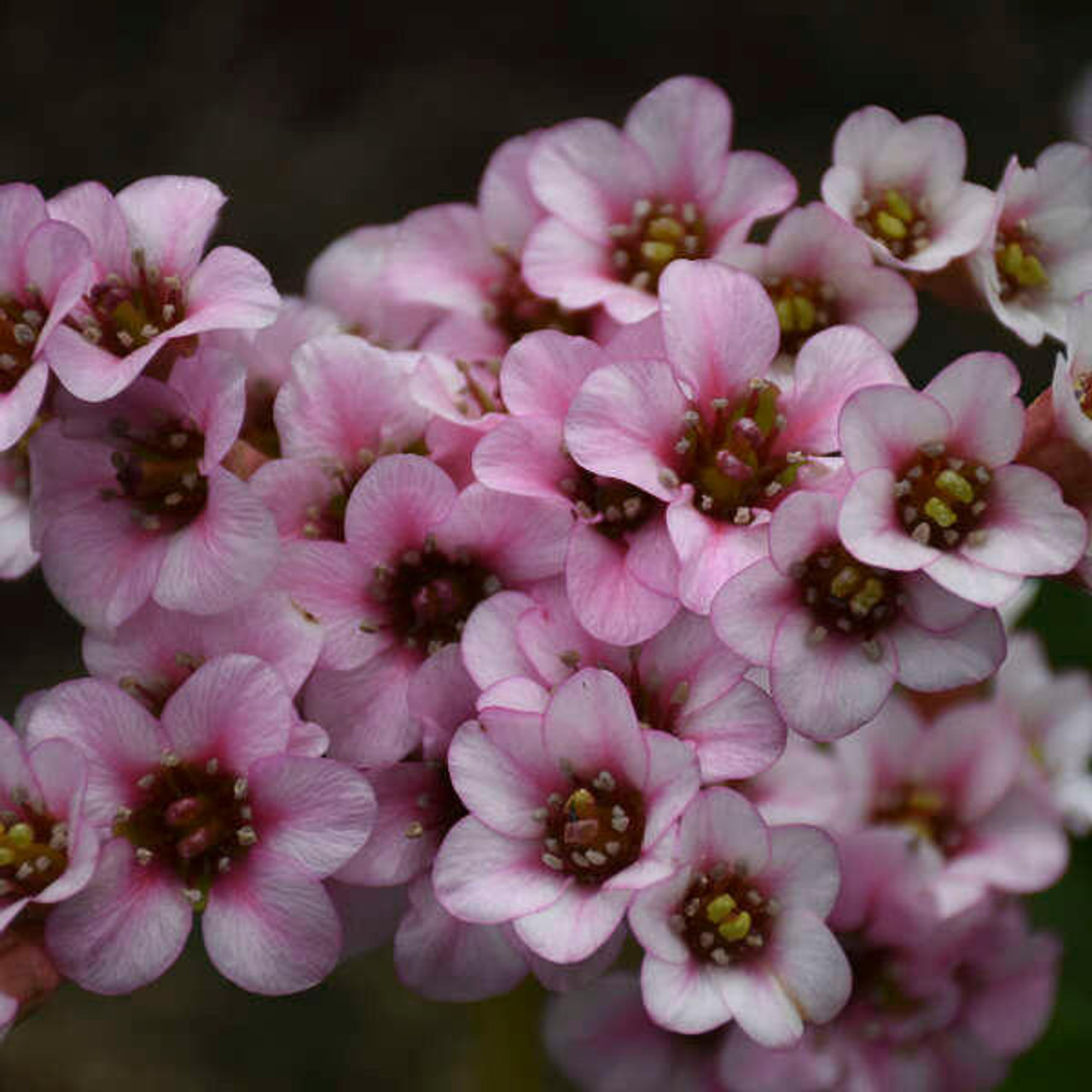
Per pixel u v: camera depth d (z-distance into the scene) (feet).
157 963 0.71
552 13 1.43
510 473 0.73
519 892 0.71
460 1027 1.13
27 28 1.41
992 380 0.71
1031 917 1.00
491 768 0.71
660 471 0.72
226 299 0.74
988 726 0.84
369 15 1.42
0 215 0.75
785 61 1.43
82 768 0.71
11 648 1.26
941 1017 0.83
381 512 0.73
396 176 1.37
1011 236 0.81
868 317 0.79
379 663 0.74
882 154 0.80
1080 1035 0.98
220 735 0.72
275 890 0.71
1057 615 1.03
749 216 0.79
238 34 1.42
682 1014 0.71
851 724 0.71
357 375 0.75
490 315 0.82
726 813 0.72
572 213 0.80
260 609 0.73
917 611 0.72
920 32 1.45
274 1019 1.12
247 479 0.76
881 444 0.71
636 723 0.71
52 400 0.75
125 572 0.74
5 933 0.72
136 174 1.38
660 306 0.73
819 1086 0.82
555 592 0.73
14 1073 1.09
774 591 0.71
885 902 0.81
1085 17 1.47
